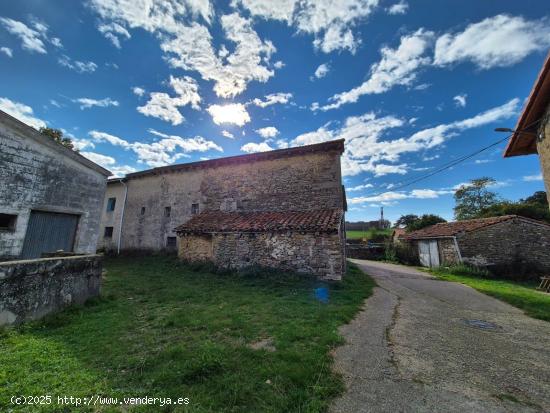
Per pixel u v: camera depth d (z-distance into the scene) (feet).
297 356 9.98
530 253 41.34
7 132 21.45
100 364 9.38
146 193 47.96
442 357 10.70
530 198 86.02
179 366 9.17
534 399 7.84
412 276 37.68
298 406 7.11
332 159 35.09
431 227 61.11
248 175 39.52
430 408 7.30
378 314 17.16
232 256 30.78
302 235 27.71
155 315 15.42
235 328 13.43
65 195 26.05
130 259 42.19
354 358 10.42
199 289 22.65
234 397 7.38
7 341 10.84
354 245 75.56
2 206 21.02
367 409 7.20
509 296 22.93
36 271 13.48
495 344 12.25
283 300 19.35
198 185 42.98
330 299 20.24
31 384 7.79
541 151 17.92
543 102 16.24
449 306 20.07
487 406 7.44
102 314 15.31
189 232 34.09
